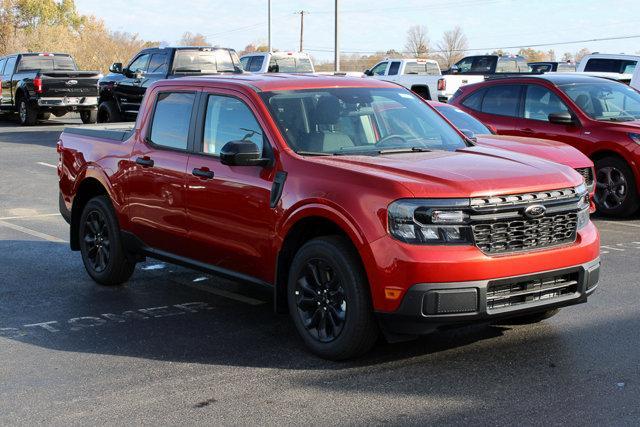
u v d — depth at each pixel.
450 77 26.52
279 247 5.77
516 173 5.38
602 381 5.06
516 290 5.23
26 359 5.65
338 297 5.44
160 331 6.30
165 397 4.93
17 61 27.28
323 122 6.14
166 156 6.82
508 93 12.90
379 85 6.86
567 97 12.13
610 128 11.60
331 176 5.46
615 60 23.83
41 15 76.00
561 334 6.04
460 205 5.05
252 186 5.96
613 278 7.83
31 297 7.36
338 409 4.69
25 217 11.60
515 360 5.48
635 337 5.94
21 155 19.08
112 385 5.14
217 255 6.39
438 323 5.03
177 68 21.14
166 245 6.93
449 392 4.93
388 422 4.49
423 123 6.62
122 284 7.85
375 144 6.16
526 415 4.55
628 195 11.52
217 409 4.73
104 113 23.36
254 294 7.46
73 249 8.20
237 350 5.82
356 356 5.49
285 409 4.71
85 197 8.07
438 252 4.99
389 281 5.05
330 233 5.74
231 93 6.40
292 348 5.84
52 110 26.59
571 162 9.74
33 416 4.64
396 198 5.08
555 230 5.40
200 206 6.43
